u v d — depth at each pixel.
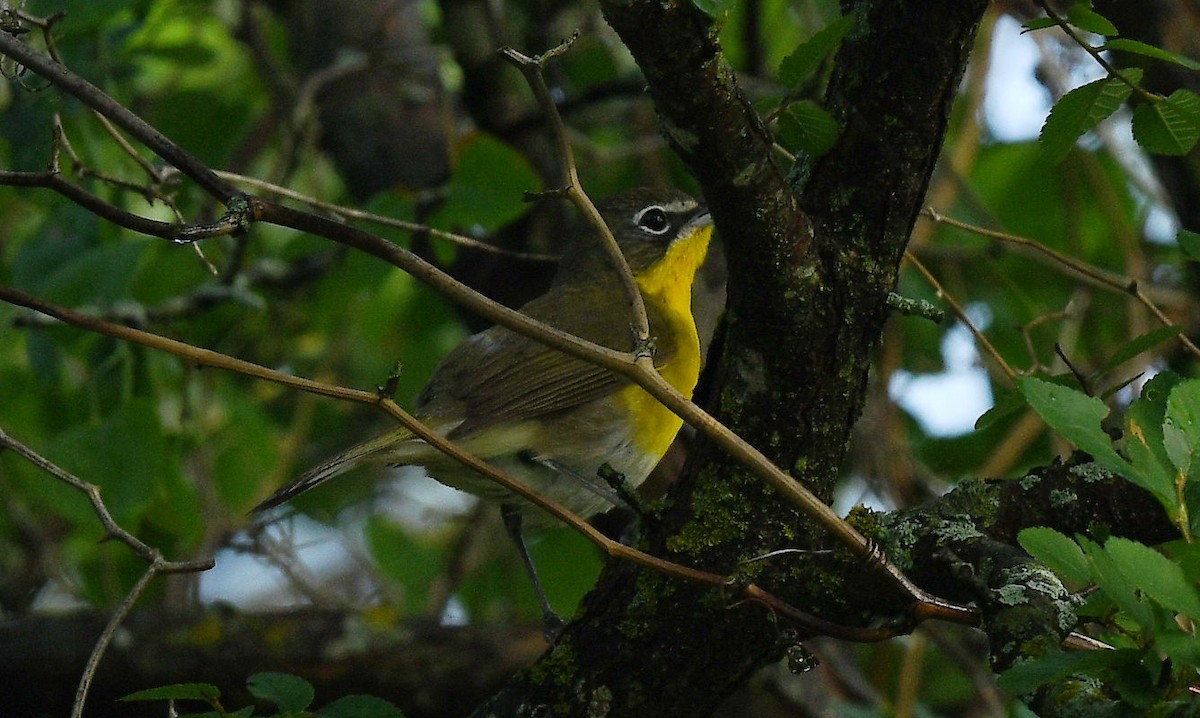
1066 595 5.75
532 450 10.22
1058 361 11.74
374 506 15.26
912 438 13.84
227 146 13.36
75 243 10.35
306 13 14.16
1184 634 4.54
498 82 12.77
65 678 9.92
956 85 6.38
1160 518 6.47
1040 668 4.80
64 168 10.34
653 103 5.94
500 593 13.84
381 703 6.38
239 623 10.09
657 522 6.91
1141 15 10.68
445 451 6.42
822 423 6.61
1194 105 6.28
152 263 11.75
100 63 10.60
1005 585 5.85
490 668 10.05
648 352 6.11
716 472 6.76
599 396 10.34
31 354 10.66
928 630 11.72
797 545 6.68
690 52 5.57
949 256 12.56
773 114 6.34
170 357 11.23
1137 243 13.37
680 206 11.59
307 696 6.30
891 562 6.39
